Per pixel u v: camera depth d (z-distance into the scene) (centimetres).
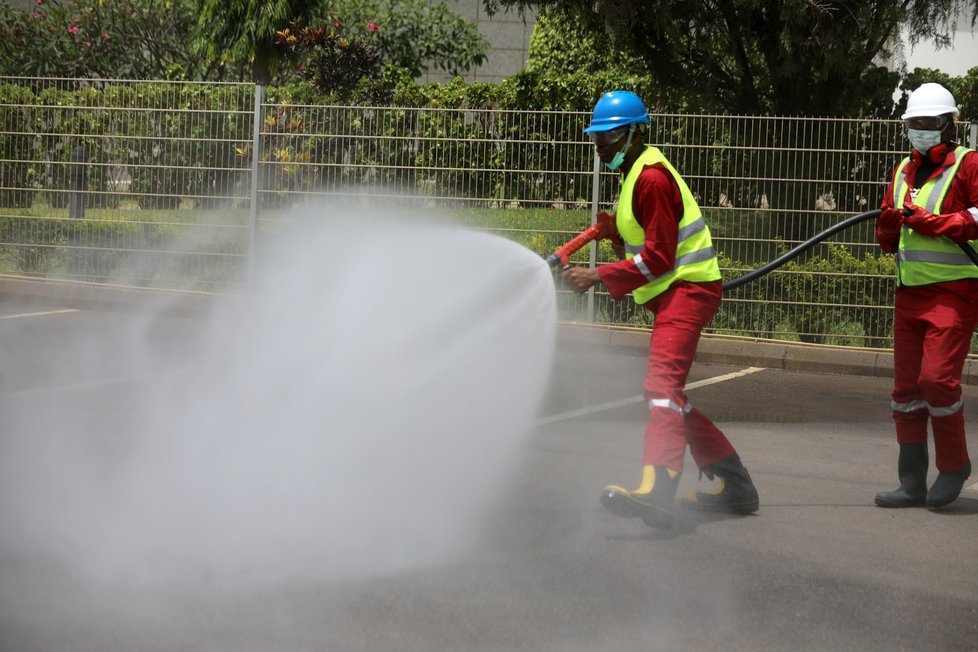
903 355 625
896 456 759
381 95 1784
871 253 1188
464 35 2420
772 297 1207
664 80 1440
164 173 1352
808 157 1186
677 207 562
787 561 520
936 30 1438
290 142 1305
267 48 1942
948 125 614
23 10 2473
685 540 546
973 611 467
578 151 1230
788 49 1276
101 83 1368
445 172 1266
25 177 1400
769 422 867
